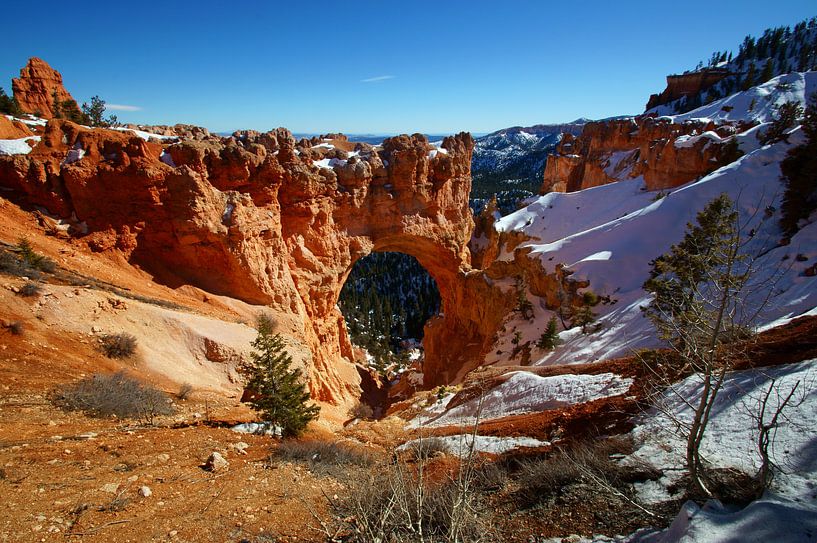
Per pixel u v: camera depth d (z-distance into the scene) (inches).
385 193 1802.4
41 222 997.2
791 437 285.0
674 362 552.7
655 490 279.7
